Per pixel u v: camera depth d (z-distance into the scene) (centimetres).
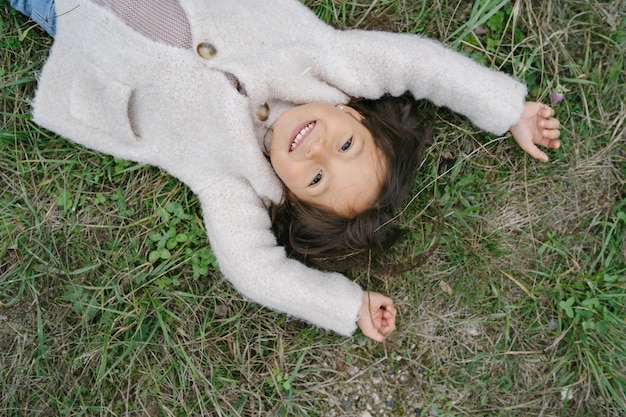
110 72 186
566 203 221
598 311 215
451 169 218
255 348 217
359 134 186
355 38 199
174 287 218
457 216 217
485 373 221
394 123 200
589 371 215
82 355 211
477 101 196
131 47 182
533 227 221
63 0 187
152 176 217
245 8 195
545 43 214
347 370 219
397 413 219
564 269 221
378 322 209
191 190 217
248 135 190
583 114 217
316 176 180
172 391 215
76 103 199
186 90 187
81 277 216
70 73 197
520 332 221
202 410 212
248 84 185
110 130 202
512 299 221
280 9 201
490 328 221
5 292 213
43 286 215
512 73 219
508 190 220
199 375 214
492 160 220
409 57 195
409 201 218
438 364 221
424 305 221
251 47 192
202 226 216
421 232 218
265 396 214
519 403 219
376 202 189
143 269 216
